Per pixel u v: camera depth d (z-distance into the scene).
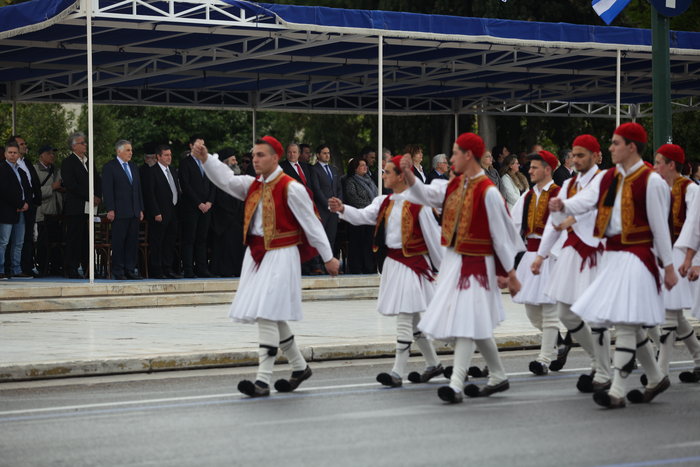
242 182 9.10
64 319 13.59
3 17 15.85
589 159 9.58
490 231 8.38
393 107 26.86
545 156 10.59
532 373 10.20
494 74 23.14
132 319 13.61
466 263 8.41
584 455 6.50
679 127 31.06
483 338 8.40
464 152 8.43
